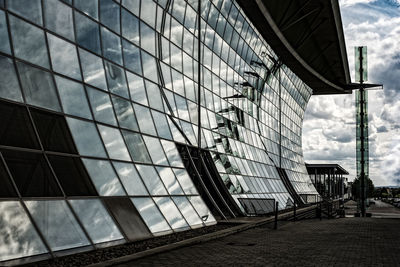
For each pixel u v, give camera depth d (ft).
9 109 33.45
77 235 33.91
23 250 28.53
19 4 37.29
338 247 46.75
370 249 45.80
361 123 155.84
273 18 115.85
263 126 135.44
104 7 50.93
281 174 147.02
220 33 94.58
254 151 114.32
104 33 50.29
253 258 36.65
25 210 30.76
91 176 39.88
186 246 41.60
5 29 35.22
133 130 51.39
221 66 96.58
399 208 250.57
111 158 44.39
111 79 49.98
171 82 68.23
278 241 50.16
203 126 80.53
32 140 34.73
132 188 45.47
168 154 58.39
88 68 45.73
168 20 68.39
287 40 135.13
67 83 41.57
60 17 42.55
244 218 75.77
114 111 48.60
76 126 40.86
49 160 35.73
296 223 82.43
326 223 86.84
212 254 37.70
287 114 181.16
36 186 33.24
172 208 51.37
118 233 38.75
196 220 55.57
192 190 59.77
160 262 32.24
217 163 82.43
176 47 71.41
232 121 101.04
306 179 206.08
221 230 54.54
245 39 111.75
